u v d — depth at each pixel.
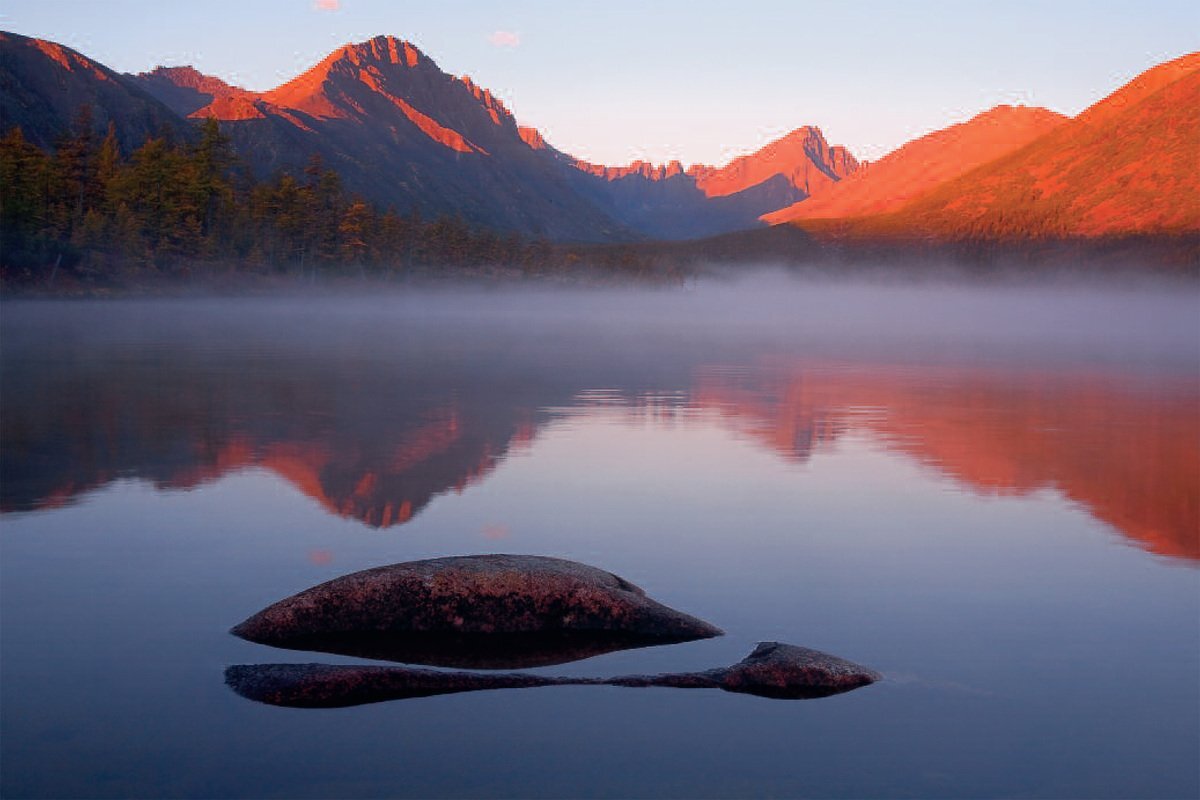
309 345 55.47
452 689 8.27
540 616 9.30
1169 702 8.33
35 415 25.45
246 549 12.75
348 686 8.15
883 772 7.13
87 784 6.87
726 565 12.30
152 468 18.39
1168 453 21.34
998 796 6.83
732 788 6.89
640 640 9.33
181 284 111.81
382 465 19.06
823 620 10.23
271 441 21.78
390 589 9.28
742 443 22.31
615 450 21.16
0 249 92.50
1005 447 22.03
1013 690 8.52
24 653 9.07
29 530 13.62
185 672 8.64
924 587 11.46
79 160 112.38
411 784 6.91
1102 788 6.96
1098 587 11.52
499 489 16.92
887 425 25.69
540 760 7.23
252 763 7.16
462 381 36.53
